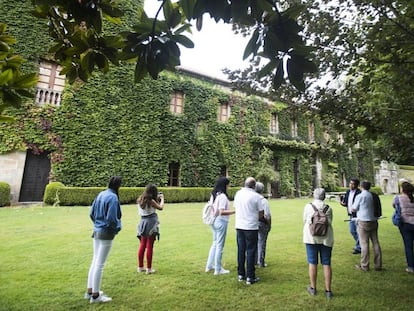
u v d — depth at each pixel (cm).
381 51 338
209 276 414
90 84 1417
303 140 2408
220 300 337
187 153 1733
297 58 116
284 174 2217
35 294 338
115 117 1459
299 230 777
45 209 1058
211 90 1934
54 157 1290
